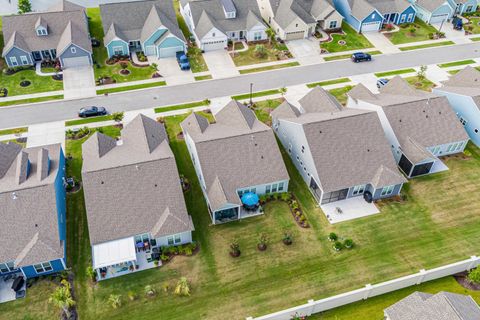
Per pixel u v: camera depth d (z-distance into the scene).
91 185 45.81
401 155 57.16
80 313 40.62
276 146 52.97
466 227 50.28
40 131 62.62
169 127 63.88
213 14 84.62
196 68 77.75
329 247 47.44
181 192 47.22
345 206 52.41
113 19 80.25
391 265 45.78
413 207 52.59
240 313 41.06
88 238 47.41
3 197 44.00
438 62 82.00
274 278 44.25
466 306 36.62
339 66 79.88
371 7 88.75
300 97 71.19
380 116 59.38
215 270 44.81
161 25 77.19
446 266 43.78
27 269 42.31
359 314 41.19
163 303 41.75
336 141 52.91
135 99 69.88
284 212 51.44
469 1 98.12
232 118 57.78
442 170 58.19
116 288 42.78
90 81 73.56
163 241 46.19
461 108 64.00
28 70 75.44
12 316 40.22
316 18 89.88
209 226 49.41
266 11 92.62
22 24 76.69
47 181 46.72
